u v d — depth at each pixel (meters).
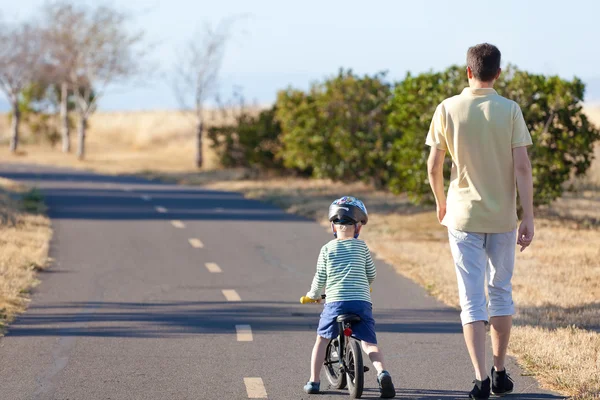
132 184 101.50
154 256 45.00
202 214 66.31
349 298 19.89
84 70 163.00
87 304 32.19
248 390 21.28
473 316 19.36
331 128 86.69
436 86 58.84
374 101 83.75
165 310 31.36
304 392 21.11
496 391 20.31
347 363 20.17
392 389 19.20
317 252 47.38
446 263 42.12
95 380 21.98
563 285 35.28
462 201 19.48
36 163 150.62
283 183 96.50
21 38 168.00
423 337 27.23
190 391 21.16
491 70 19.34
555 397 20.22
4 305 30.84
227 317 30.23
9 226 52.38
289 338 27.09
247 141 108.50
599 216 61.03
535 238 49.72
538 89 56.91
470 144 19.27
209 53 139.62
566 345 24.67
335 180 91.25
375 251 46.75
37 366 23.22
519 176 19.14
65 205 71.25
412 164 60.28
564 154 57.62
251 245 49.78
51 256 44.19
